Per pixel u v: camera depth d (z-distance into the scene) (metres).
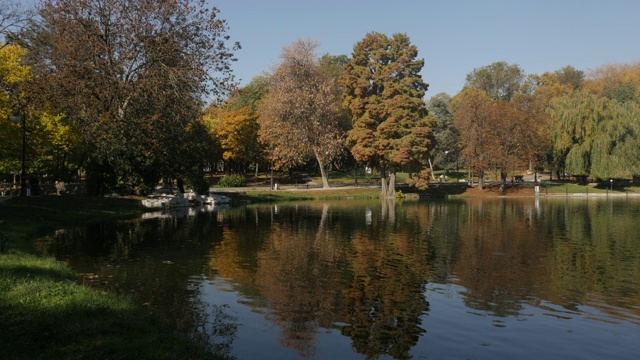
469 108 70.25
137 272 16.61
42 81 32.28
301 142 60.19
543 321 11.86
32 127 37.31
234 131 70.75
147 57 33.78
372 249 22.08
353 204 52.59
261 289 14.55
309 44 61.25
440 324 11.55
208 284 15.02
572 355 9.78
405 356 9.63
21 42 33.09
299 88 61.06
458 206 49.56
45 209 32.12
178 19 34.25
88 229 28.05
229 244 23.20
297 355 9.52
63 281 12.82
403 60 62.62
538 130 68.31
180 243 23.28
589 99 67.69
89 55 32.53
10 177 59.75
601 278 16.34
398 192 64.00
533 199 61.34
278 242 24.03
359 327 11.27
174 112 34.53
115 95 33.25
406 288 14.93
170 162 43.75
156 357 7.79
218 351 9.44
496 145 67.94
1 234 16.81
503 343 10.38
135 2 33.31
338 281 15.70
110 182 42.56
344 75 65.38
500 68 114.25
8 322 8.83
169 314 11.84
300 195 61.53
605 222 33.72
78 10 32.59
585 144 66.62
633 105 70.81
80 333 8.57
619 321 11.91
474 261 19.27
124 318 9.75
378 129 61.19
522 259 19.81
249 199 56.84
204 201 49.81
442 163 84.81
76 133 40.66
